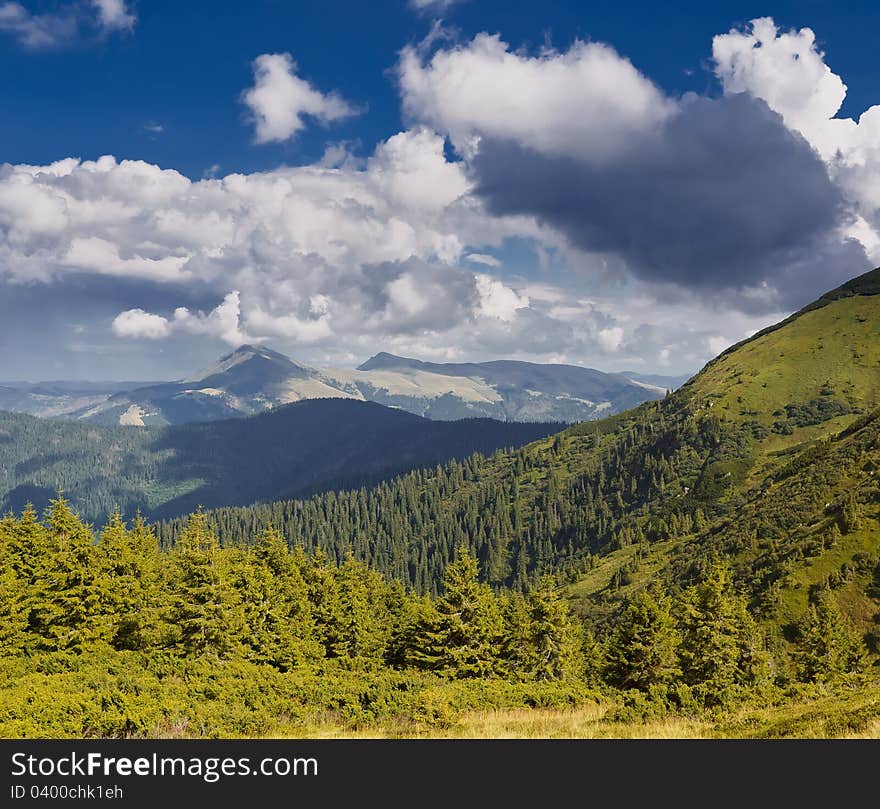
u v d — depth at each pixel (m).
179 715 24.84
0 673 32.88
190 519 70.38
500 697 32.84
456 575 53.44
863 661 68.88
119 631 49.62
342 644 63.94
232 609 51.81
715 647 51.38
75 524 48.84
